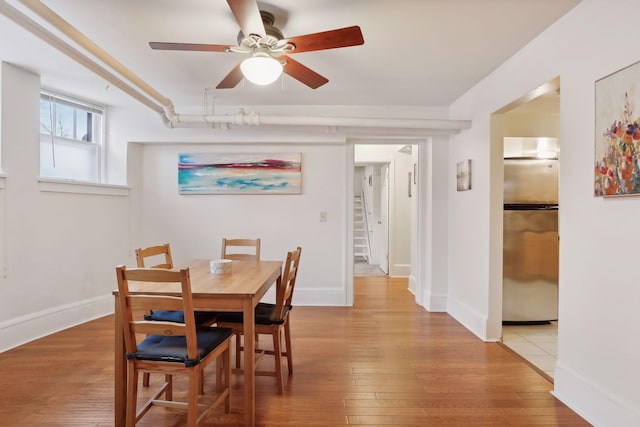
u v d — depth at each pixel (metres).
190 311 1.60
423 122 3.45
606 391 1.79
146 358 1.64
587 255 1.92
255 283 2.01
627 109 1.66
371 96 3.64
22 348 2.80
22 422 1.85
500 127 3.01
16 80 2.91
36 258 3.07
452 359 2.66
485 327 3.04
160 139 4.03
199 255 4.20
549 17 2.12
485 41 2.43
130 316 1.65
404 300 4.45
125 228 3.98
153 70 2.98
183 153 4.17
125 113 4.00
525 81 2.50
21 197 2.96
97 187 3.63
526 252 3.51
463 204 3.55
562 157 2.13
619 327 1.72
